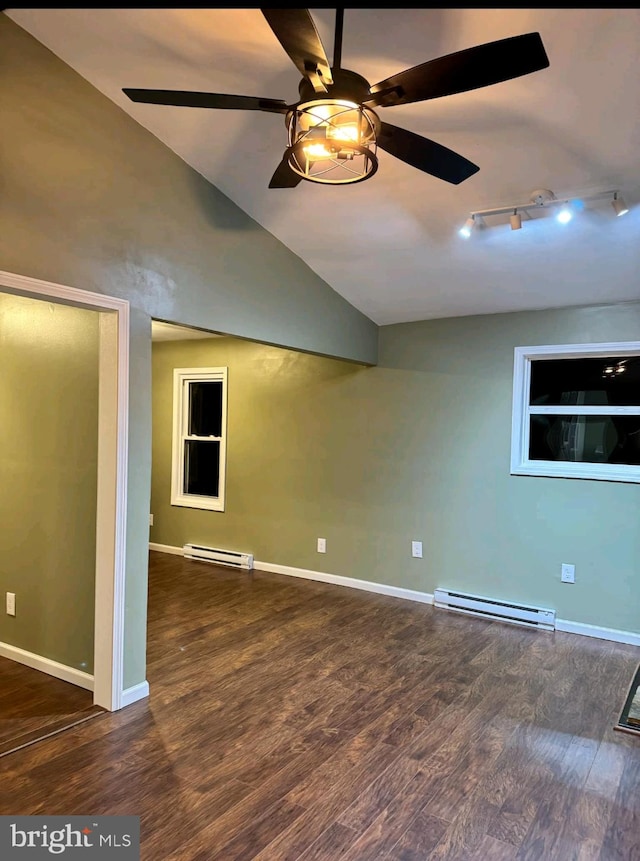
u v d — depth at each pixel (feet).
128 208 8.87
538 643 12.17
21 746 7.93
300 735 8.37
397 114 7.95
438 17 6.37
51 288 7.80
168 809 6.70
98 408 9.31
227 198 10.68
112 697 8.98
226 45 7.25
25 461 10.66
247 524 18.37
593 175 8.69
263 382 17.99
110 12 6.99
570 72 6.91
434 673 10.58
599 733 8.55
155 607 14.21
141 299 9.10
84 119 8.24
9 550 10.95
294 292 12.42
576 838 6.34
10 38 7.39
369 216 10.75
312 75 5.30
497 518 13.96
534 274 11.86
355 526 16.21
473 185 9.39
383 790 7.13
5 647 10.96
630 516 12.34
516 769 7.61
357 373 16.17
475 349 14.26
